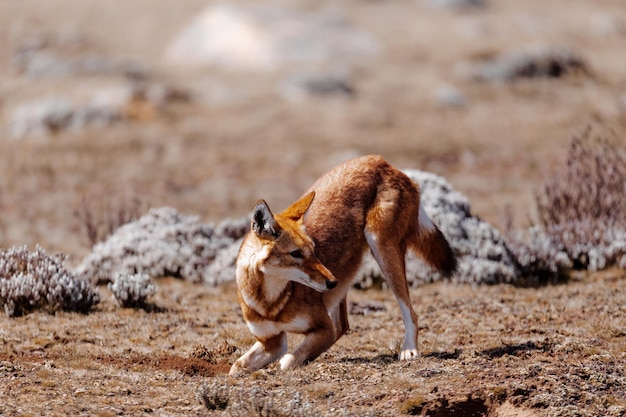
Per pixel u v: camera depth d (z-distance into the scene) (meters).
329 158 106.12
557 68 145.50
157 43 168.38
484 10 196.75
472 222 48.47
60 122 117.50
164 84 133.50
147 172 98.44
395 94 134.88
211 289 45.28
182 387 27.42
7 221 67.75
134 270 46.69
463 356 30.20
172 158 105.38
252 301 28.41
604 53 162.75
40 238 60.06
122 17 186.38
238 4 192.00
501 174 95.19
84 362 30.14
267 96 133.00
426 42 165.62
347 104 128.62
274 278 28.08
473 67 146.50
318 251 29.64
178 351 33.16
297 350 28.81
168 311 39.84
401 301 31.22
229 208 79.06
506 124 120.00
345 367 28.81
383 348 33.44
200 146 110.69
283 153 107.94
